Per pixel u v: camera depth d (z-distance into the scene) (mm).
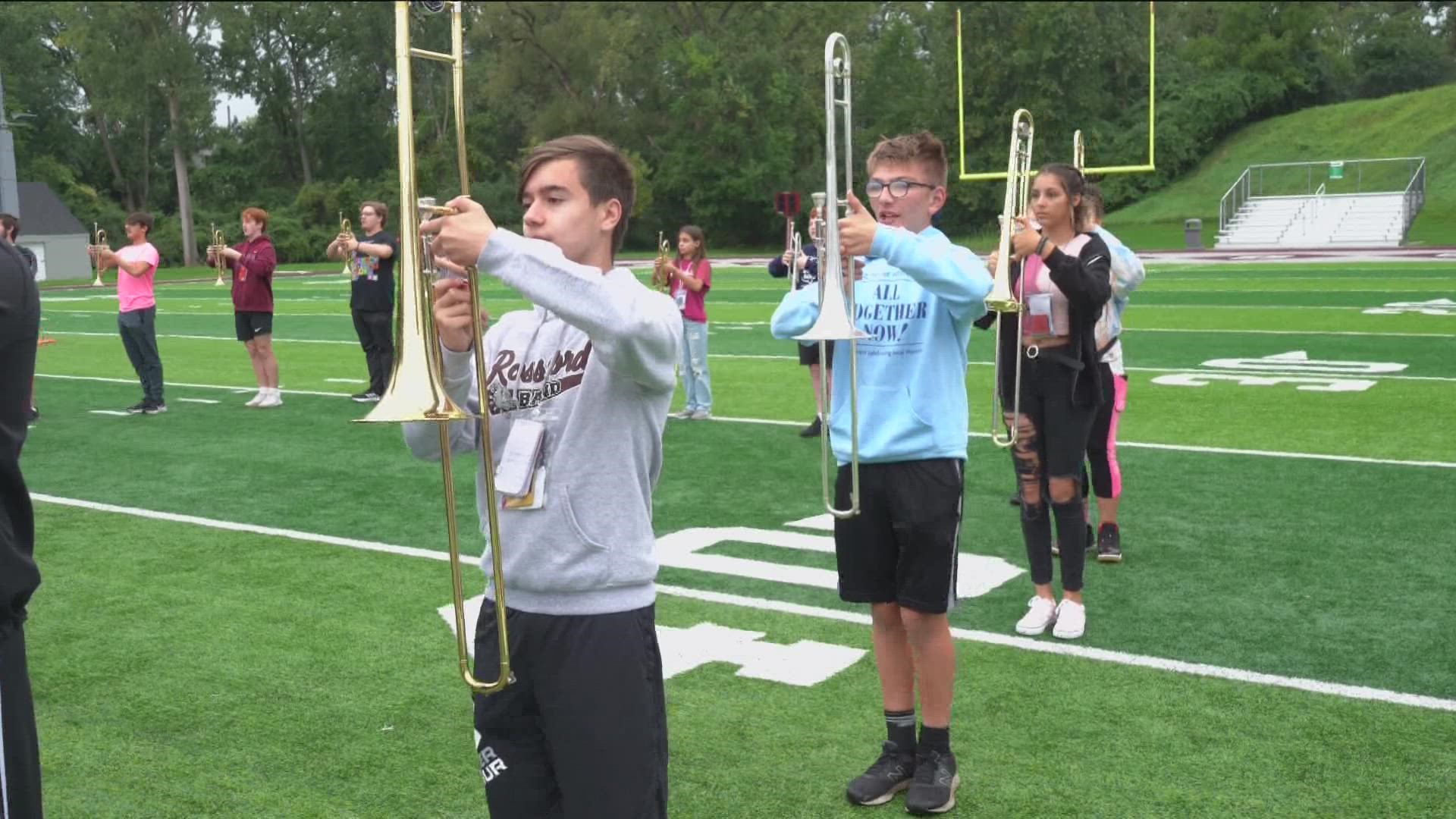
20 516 2420
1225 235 44344
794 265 4137
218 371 15070
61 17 51125
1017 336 4957
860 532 3602
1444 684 4395
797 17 61656
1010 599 5531
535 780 2527
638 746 2426
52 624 5336
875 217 3668
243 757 4004
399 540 6703
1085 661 4711
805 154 61219
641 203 58500
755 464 8633
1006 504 7289
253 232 11539
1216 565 5910
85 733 4203
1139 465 8125
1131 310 19703
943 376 3523
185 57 50906
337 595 5715
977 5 53625
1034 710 4258
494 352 2568
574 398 2410
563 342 2461
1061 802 3602
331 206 59938
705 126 59062
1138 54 55188
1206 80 55875
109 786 3801
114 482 8422
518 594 2469
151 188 63500
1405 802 3539
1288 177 50719
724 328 18984
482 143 60562
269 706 4414
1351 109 53781
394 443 9672
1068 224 4938
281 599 5660
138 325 11359
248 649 5000
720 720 4238
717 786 3758
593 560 2396
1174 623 5125
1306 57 57531
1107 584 5672
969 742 4012
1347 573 5727
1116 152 54188
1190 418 9844
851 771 3852
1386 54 60500
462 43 2264
